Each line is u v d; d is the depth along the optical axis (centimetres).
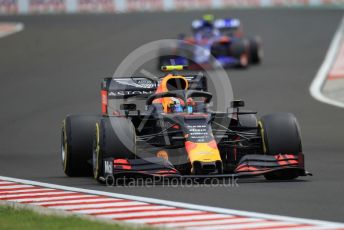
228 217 3138
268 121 4044
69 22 16362
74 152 4409
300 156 3925
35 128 6862
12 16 17988
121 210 3322
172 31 14300
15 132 6688
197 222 3058
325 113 7175
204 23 11262
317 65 10775
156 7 18938
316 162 4838
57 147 5906
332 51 12119
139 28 14925
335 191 3694
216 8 18838
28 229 2908
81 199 3616
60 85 9400
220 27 11262
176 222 3066
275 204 3384
